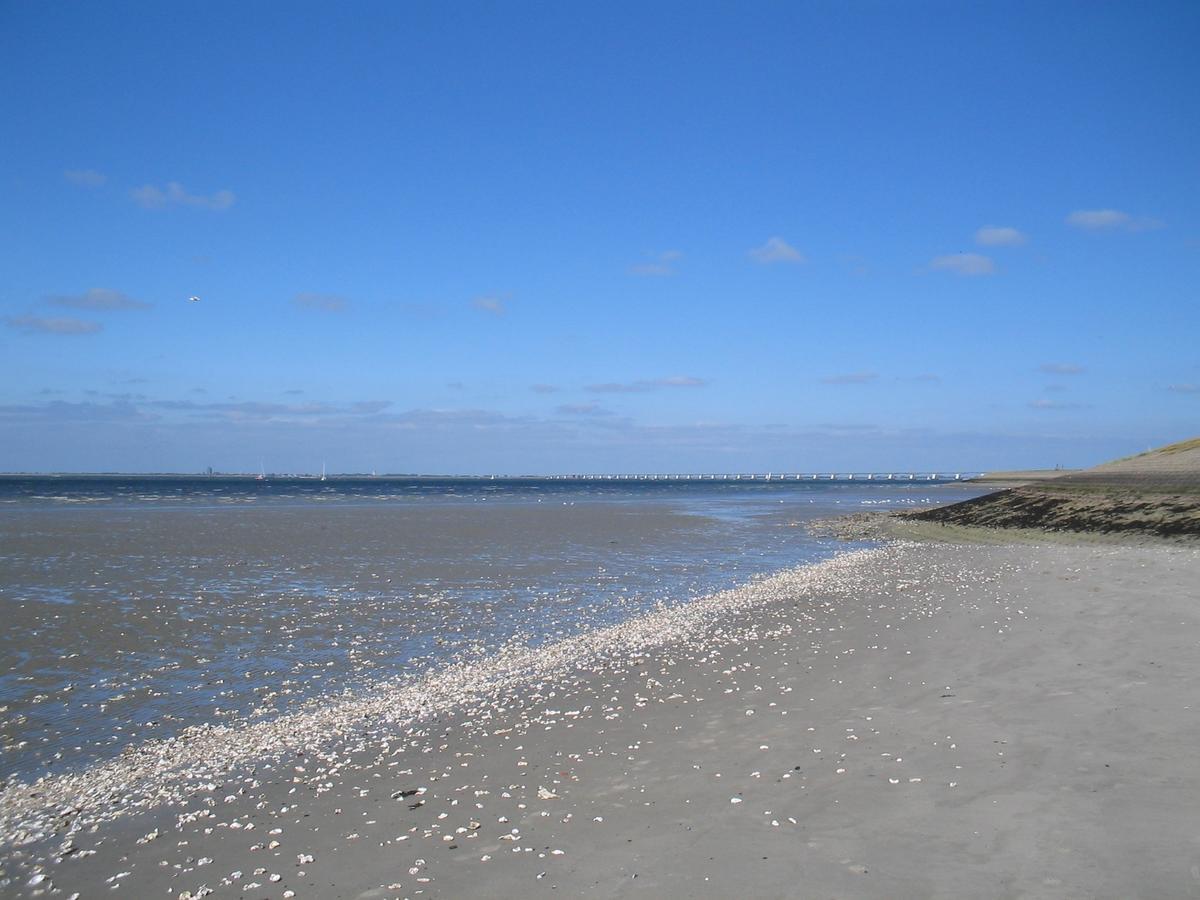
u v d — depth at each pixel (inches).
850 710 439.8
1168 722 376.2
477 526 1943.9
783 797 321.4
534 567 1193.4
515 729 439.8
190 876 281.0
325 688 544.7
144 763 406.0
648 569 1201.4
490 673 578.2
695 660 593.9
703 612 815.1
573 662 604.4
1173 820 274.5
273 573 1070.4
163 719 478.3
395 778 370.9
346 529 1801.2
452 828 311.0
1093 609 702.5
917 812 297.4
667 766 367.2
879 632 669.3
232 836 313.4
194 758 411.2
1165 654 512.7
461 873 272.4
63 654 624.4
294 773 383.9
